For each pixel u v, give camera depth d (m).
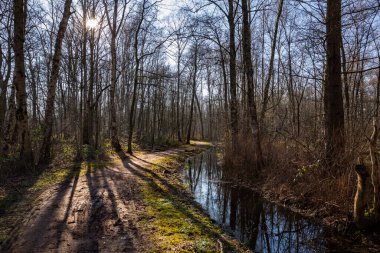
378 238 4.89
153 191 8.04
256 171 10.16
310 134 9.23
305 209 6.80
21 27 9.54
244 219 6.53
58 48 10.87
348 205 5.89
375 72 11.20
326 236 5.38
